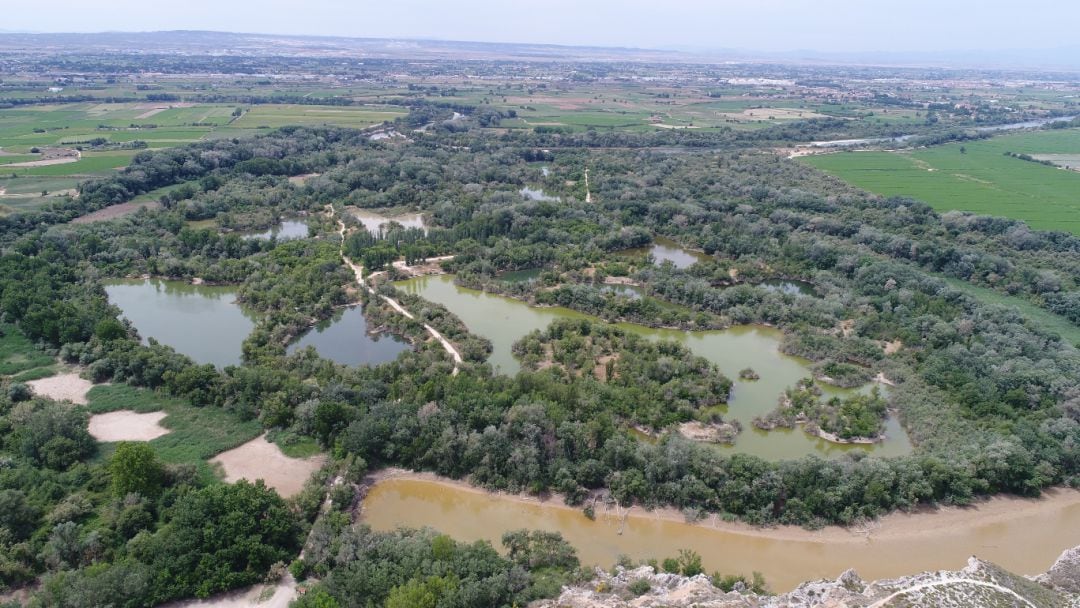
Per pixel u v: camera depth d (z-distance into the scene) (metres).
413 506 85.12
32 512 74.19
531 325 139.88
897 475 87.44
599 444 92.00
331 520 77.31
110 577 63.53
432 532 75.50
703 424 102.88
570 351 122.62
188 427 96.56
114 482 79.06
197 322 138.75
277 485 85.50
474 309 147.88
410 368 112.75
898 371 117.56
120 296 151.38
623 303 143.88
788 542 80.12
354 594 64.62
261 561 70.75
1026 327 130.12
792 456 97.50
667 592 64.31
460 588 64.62
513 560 72.50
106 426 96.31
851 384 116.75
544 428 91.94
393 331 134.00
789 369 124.06
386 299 145.88
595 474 87.62
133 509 75.12
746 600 61.91
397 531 76.69
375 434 91.75
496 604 64.44
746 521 82.94
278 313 135.00
